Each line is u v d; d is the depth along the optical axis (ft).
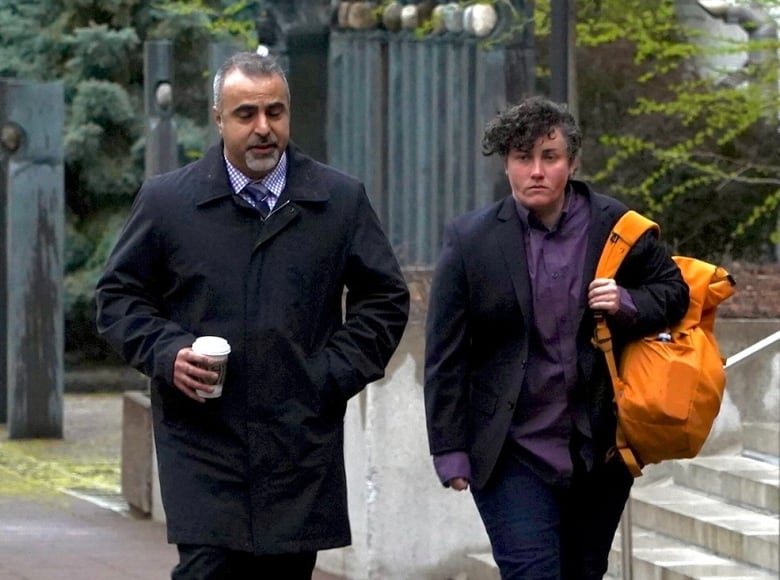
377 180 98.32
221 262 35.88
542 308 38.42
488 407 38.75
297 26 99.66
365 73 98.17
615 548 57.72
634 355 38.70
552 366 38.34
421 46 97.40
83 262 167.22
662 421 38.04
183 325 36.19
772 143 118.73
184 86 166.81
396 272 37.27
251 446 35.55
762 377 65.05
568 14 69.26
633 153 113.39
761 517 58.39
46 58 167.43
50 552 70.49
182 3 127.65
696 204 121.70
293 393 35.78
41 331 114.21
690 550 58.23
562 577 40.40
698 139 105.19
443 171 97.55
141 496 81.46
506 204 39.17
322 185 36.63
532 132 38.19
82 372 164.86
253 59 35.86
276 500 35.60
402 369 62.08
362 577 62.64
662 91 121.19
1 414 124.47
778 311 74.18
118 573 65.21
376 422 61.82
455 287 38.96
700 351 38.73
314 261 36.19
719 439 65.46
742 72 102.78
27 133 113.80
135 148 165.27
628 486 39.96
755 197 120.57
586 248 38.70
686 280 39.86
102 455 106.83
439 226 97.55
